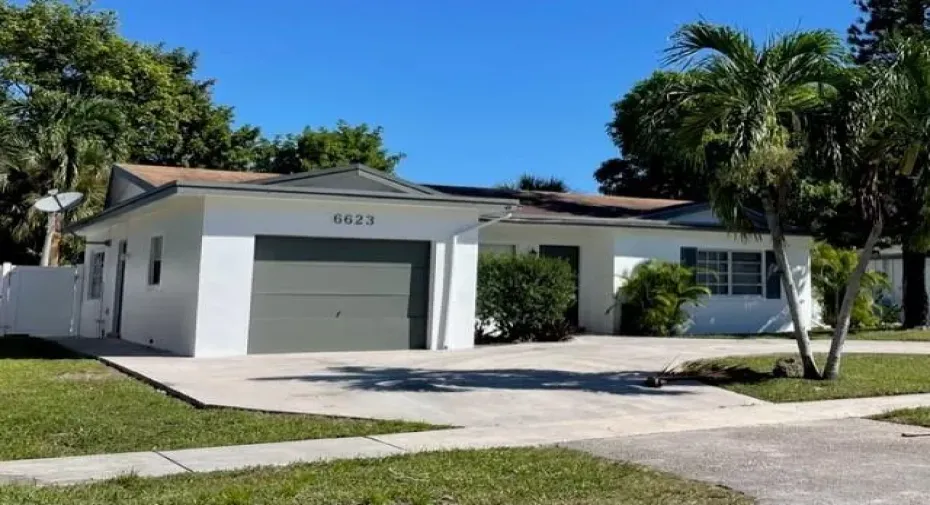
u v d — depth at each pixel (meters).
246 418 8.43
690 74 11.08
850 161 11.07
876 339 19.56
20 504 5.02
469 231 16.11
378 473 6.11
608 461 6.70
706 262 21.33
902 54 10.67
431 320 15.63
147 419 8.33
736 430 8.31
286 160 40.00
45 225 27.53
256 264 14.29
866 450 7.27
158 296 15.90
